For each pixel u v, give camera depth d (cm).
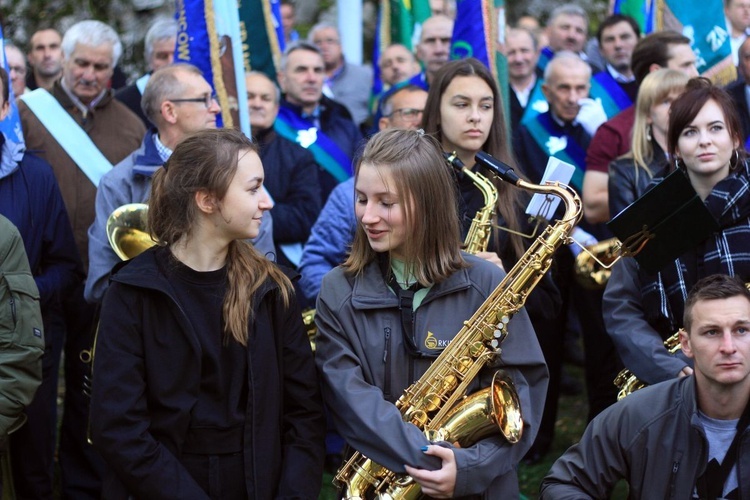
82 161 721
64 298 614
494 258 522
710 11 797
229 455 435
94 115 740
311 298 618
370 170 444
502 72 734
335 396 441
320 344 456
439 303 450
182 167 441
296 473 439
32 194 600
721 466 427
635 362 515
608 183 674
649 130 659
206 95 594
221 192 436
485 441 436
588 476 446
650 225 470
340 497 460
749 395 425
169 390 431
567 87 808
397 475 445
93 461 665
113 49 741
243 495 436
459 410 438
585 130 815
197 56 670
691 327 426
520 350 450
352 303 448
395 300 447
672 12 817
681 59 754
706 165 522
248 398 436
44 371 614
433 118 575
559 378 762
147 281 432
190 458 433
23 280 505
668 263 478
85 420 668
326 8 1466
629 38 915
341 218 620
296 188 750
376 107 977
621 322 529
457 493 422
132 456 421
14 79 833
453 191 456
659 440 436
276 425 444
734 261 507
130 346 432
